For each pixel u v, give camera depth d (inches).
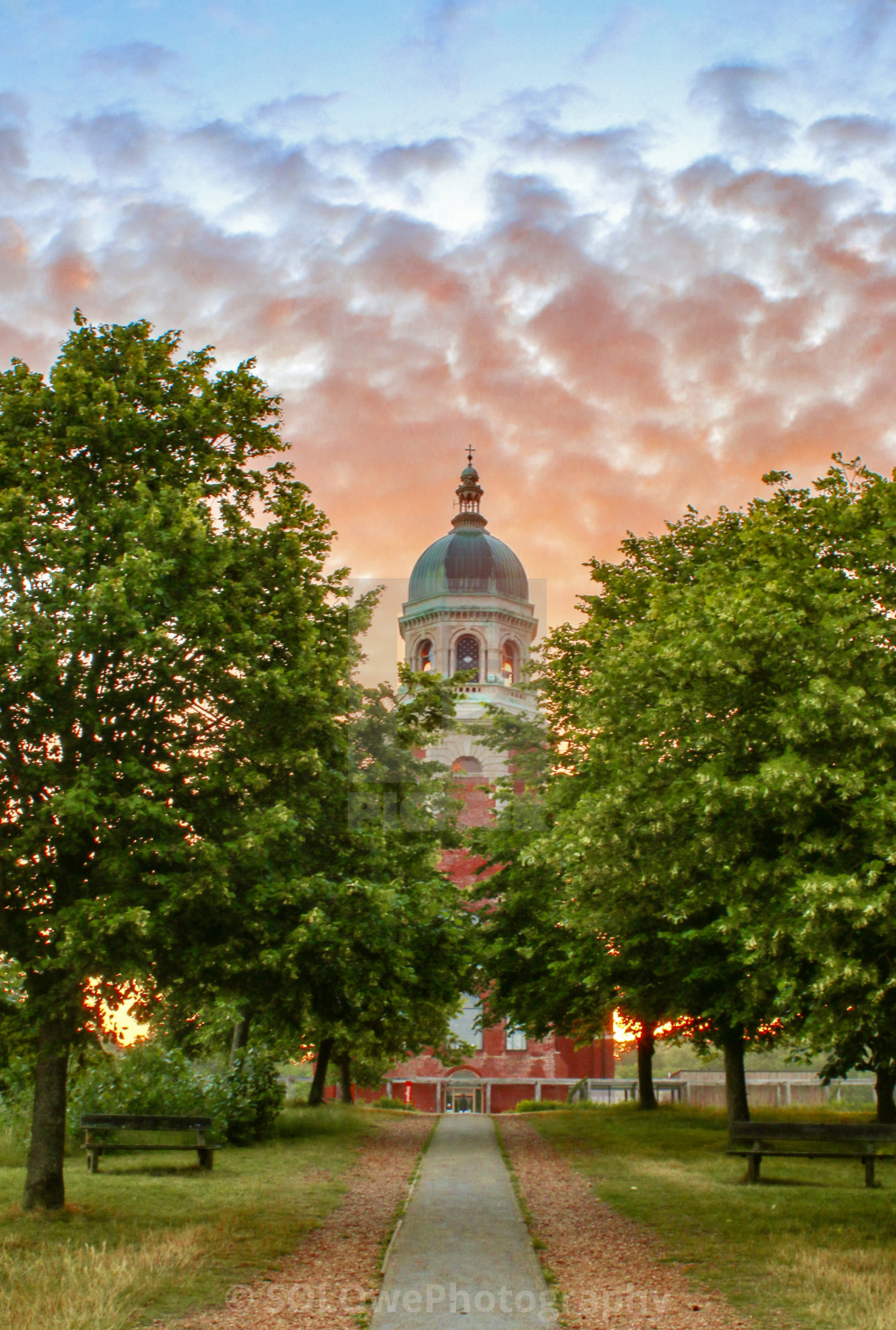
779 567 653.9
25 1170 733.3
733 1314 398.0
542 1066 2174.0
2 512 582.6
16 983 564.7
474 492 2561.5
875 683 548.7
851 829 520.1
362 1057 1422.2
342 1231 542.6
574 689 1133.7
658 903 633.0
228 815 581.3
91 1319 377.4
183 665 606.2
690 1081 2303.2
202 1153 735.7
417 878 658.2
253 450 717.9
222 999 603.5
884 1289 421.4
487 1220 573.9
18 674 550.3
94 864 583.8
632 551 1112.2
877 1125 683.4
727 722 576.1
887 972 505.0
